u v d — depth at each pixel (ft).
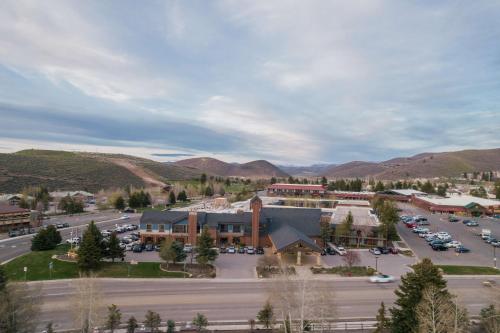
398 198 599.16
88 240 197.36
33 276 186.09
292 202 450.71
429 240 299.99
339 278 198.59
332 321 140.56
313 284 131.44
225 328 132.16
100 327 123.44
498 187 581.12
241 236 273.33
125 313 144.46
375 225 287.07
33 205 426.92
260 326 134.10
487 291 179.22
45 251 232.53
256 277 195.31
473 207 448.24
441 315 104.99
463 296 171.32
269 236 263.70
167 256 206.80
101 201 515.09
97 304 119.34
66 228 334.65
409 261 237.45
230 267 214.90
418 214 454.81
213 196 654.12
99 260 198.08
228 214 288.30
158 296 164.66
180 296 165.17
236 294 168.96
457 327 108.88
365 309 154.71
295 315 127.65
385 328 128.67
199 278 191.31
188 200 585.22
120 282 183.52
